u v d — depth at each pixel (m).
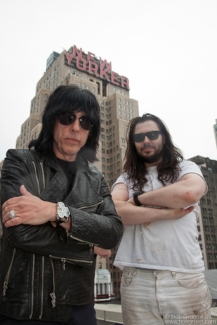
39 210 1.36
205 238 73.69
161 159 2.60
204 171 81.50
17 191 1.46
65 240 1.42
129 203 2.31
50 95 1.87
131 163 2.71
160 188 2.25
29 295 1.34
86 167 1.92
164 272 2.12
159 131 2.56
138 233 2.35
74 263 1.47
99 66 92.81
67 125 1.74
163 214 2.15
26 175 1.57
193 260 2.12
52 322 1.39
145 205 2.32
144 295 2.13
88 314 1.55
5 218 1.35
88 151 2.01
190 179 2.24
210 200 79.12
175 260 2.13
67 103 1.75
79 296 1.48
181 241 2.18
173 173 2.45
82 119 1.79
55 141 1.80
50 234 1.39
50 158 1.72
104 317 3.46
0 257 1.46
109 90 91.56
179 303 2.02
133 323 2.17
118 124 73.19
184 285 2.06
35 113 75.75
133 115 79.00
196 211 2.39
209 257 72.44
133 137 2.71
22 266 1.38
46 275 1.39
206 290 2.15
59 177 1.64
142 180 2.58
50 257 1.40
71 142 1.76
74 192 1.64
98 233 1.48
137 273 2.23
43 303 1.35
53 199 1.55
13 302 1.33
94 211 1.70
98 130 2.01
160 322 2.10
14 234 1.32
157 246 2.20
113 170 71.44
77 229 1.41
